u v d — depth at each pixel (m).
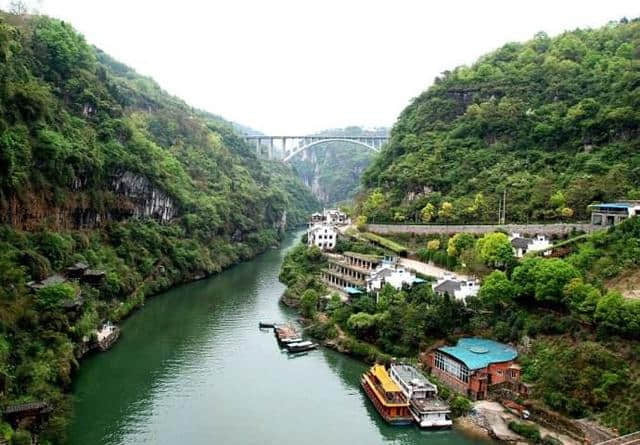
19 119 100.69
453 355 71.44
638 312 63.66
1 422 53.88
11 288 75.62
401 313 85.69
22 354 67.25
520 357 71.19
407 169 147.00
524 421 62.47
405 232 125.62
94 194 123.06
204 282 143.38
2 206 88.12
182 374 79.56
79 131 126.62
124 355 86.06
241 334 98.19
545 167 126.31
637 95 122.69
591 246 84.25
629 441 52.59
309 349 90.50
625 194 103.88
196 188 185.62
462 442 61.53
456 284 87.56
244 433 63.16
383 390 69.62
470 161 138.62
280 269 156.12
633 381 60.12
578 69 154.88
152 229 141.62
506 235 101.06
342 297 108.00
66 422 63.12
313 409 69.81
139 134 162.12
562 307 74.88
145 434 62.03
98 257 113.00
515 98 152.88
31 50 137.50
